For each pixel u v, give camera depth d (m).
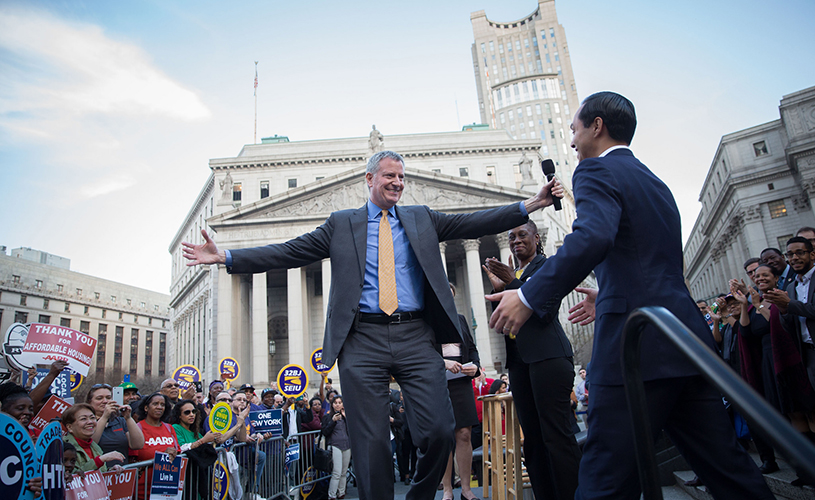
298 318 39.50
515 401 4.86
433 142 58.69
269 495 9.55
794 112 47.44
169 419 8.02
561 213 70.69
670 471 6.11
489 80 128.62
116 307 104.75
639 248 2.41
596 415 2.34
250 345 44.59
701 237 78.62
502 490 5.99
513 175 56.22
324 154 55.34
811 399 4.99
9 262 84.75
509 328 2.35
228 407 7.69
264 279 39.47
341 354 3.44
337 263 3.58
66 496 4.92
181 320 77.12
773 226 49.78
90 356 8.30
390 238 3.64
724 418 2.21
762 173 50.22
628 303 2.36
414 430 3.29
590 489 2.28
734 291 6.35
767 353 5.75
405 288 3.50
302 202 41.53
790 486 4.42
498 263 4.08
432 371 3.36
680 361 2.20
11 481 3.90
